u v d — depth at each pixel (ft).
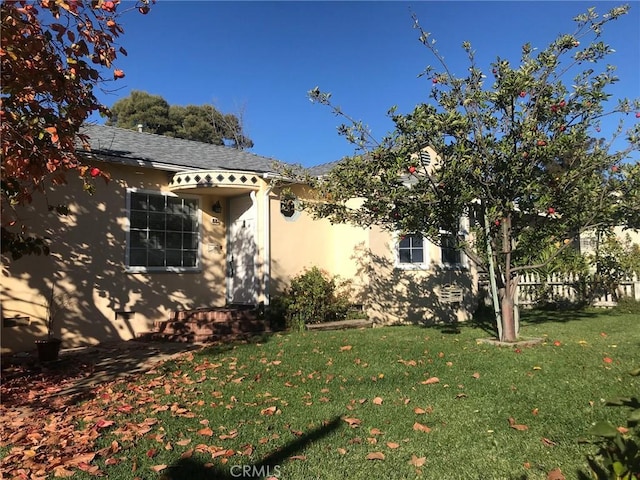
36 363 25.36
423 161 25.50
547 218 26.58
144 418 16.25
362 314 40.04
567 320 37.42
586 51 23.82
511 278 27.76
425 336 30.68
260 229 37.14
